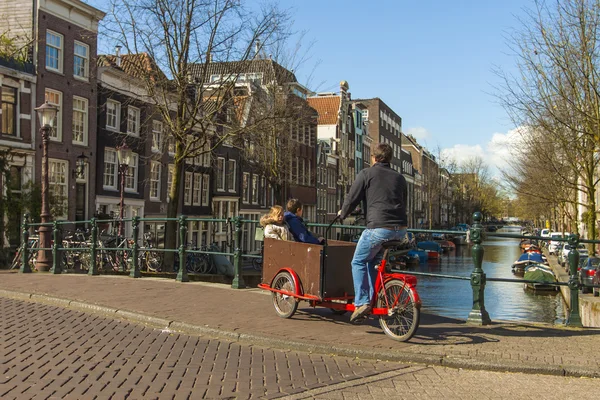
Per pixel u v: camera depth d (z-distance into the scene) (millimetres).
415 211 98188
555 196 29797
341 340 6789
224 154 39062
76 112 27141
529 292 30734
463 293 27484
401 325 6836
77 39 27109
